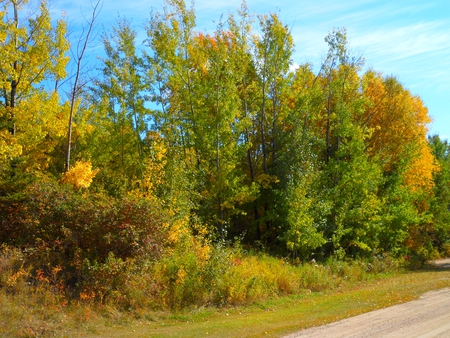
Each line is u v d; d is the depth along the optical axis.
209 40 26.11
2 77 16.11
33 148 19.80
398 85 35.47
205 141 23.12
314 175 25.08
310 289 19.89
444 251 42.59
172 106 24.69
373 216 28.52
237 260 20.12
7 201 14.97
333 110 31.36
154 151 18.95
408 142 33.12
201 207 24.09
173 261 16.55
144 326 12.55
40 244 14.52
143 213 15.19
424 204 35.50
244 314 14.59
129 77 23.67
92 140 25.42
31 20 17.91
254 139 30.36
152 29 23.91
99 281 13.80
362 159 27.45
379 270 27.11
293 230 23.98
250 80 28.88
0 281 12.38
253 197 24.31
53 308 12.06
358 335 9.63
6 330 10.27
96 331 11.49
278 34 26.61
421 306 13.15
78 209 15.02
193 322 13.33
